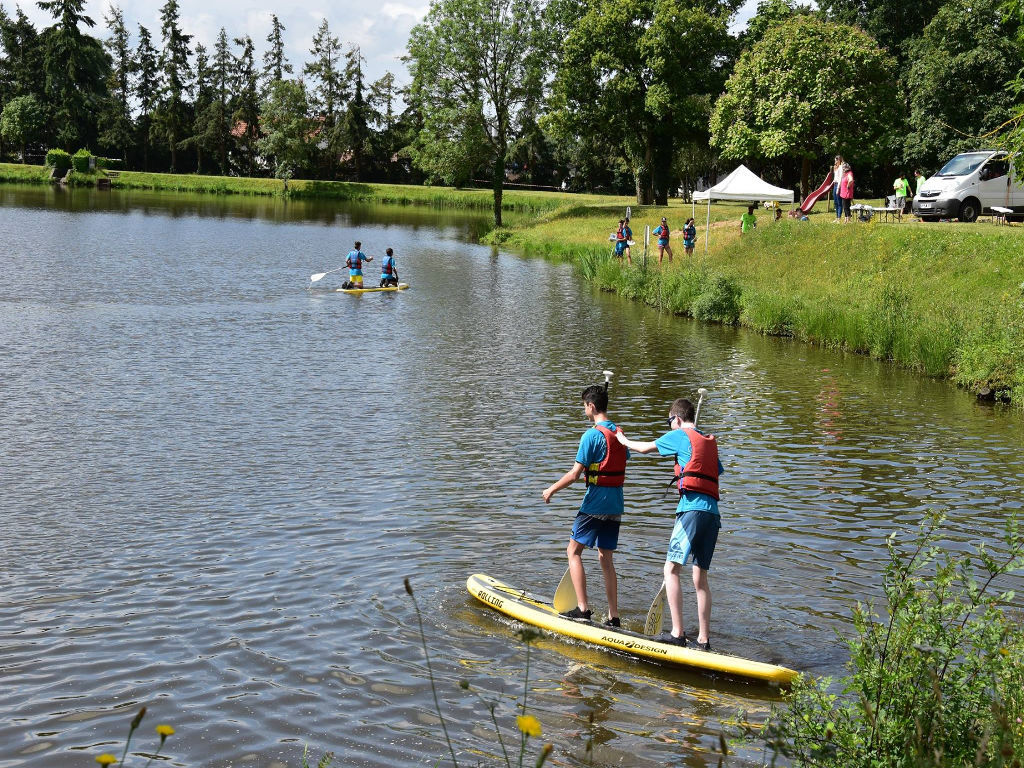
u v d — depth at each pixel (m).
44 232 47.53
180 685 6.37
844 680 5.34
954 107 46.91
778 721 5.96
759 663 6.56
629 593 8.04
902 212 33.00
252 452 12.57
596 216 58.84
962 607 5.03
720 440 13.71
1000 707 4.32
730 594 7.99
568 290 33.88
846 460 12.67
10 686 6.34
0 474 11.34
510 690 6.39
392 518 9.95
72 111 104.94
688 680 6.61
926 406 16.45
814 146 46.03
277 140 102.44
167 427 13.77
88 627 7.27
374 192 101.06
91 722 5.90
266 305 27.30
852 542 9.38
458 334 23.48
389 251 32.44
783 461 12.57
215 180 103.38
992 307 20.45
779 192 35.47
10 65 106.81
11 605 7.67
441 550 9.02
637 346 22.52
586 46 59.91
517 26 63.47
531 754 5.59
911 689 4.69
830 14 59.34
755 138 45.59
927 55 47.47
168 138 109.38
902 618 5.09
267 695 6.24
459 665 6.74
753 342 23.64
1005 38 43.91
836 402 16.66
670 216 54.41
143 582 8.17
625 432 14.11
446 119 63.38
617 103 59.81
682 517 6.94
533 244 50.78
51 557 8.75
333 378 17.70
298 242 49.25
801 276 28.64
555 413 15.28
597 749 5.66
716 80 57.91
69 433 13.26
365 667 6.66
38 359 18.33
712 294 27.42
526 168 106.69
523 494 10.88
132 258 38.06
